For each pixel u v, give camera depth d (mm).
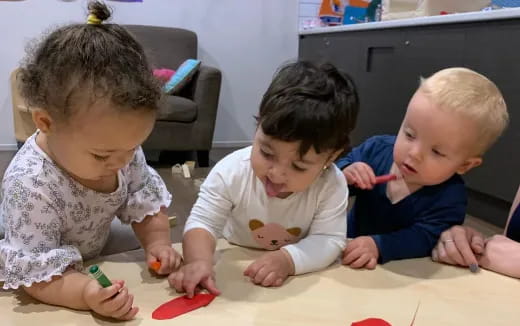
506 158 1661
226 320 635
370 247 830
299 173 722
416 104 866
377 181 945
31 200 671
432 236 894
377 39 2320
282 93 703
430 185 942
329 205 831
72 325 613
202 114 2555
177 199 2004
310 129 679
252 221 847
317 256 786
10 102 2840
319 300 696
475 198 1885
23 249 662
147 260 781
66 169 692
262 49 3254
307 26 3174
